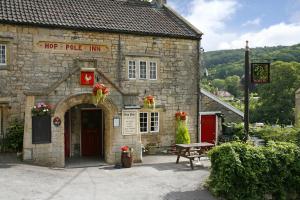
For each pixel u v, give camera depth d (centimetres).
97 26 1605
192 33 1844
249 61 1395
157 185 1134
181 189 1097
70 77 1367
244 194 1049
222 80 7006
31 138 1305
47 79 1530
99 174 1269
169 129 1794
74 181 1144
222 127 2042
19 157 1358
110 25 1656
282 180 1098
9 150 1436
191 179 1220
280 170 1098
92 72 1396
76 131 1636
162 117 1775
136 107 1480
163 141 1780
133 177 1234
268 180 1091
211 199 1017
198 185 1145
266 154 1101
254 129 1841
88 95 1398
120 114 1460
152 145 1753
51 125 1338
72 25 1552
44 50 1522
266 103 4403
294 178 1119
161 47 1764
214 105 2028
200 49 1862
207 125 1997
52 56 1538
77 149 1639
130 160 1404
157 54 1755
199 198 1018
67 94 1362
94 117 1673
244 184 1054
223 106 2061
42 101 1327
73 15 1647
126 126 1473
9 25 1453
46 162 1329
